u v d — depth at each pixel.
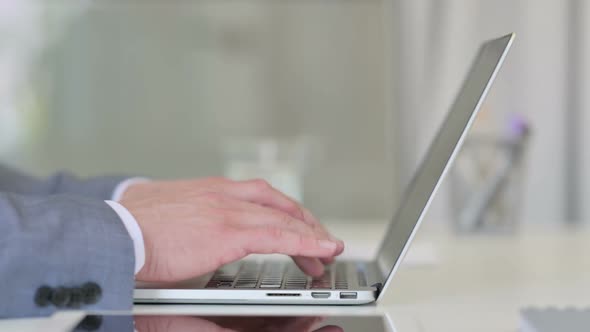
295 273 0.81
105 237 0.66
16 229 0.64
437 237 1.33
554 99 2.47
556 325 0.55
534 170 2.49
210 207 0.73
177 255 0.69
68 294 0.63
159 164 2.82
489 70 0.71
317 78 2.81
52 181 1.14
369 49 2.77
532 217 2.50
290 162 2.82
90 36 2.78
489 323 0.64
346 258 0.98
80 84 2.79
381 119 2.78
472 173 1.35
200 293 0.69
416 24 2.53
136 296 0.69
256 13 2.80
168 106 2.81
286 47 2.81
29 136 2.78
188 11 2.80
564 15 2.46
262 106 2.82
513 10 2.47
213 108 2.82
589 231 1.42
